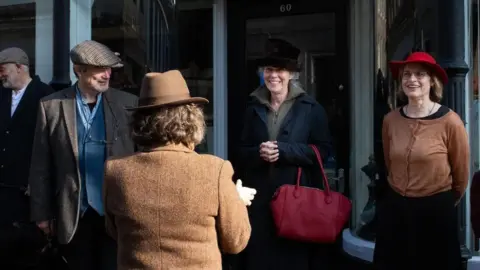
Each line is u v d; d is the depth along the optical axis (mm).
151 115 2062
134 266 1951
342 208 3205
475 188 2826
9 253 4109
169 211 1938
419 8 3768
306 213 3162
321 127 3398
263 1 4867
